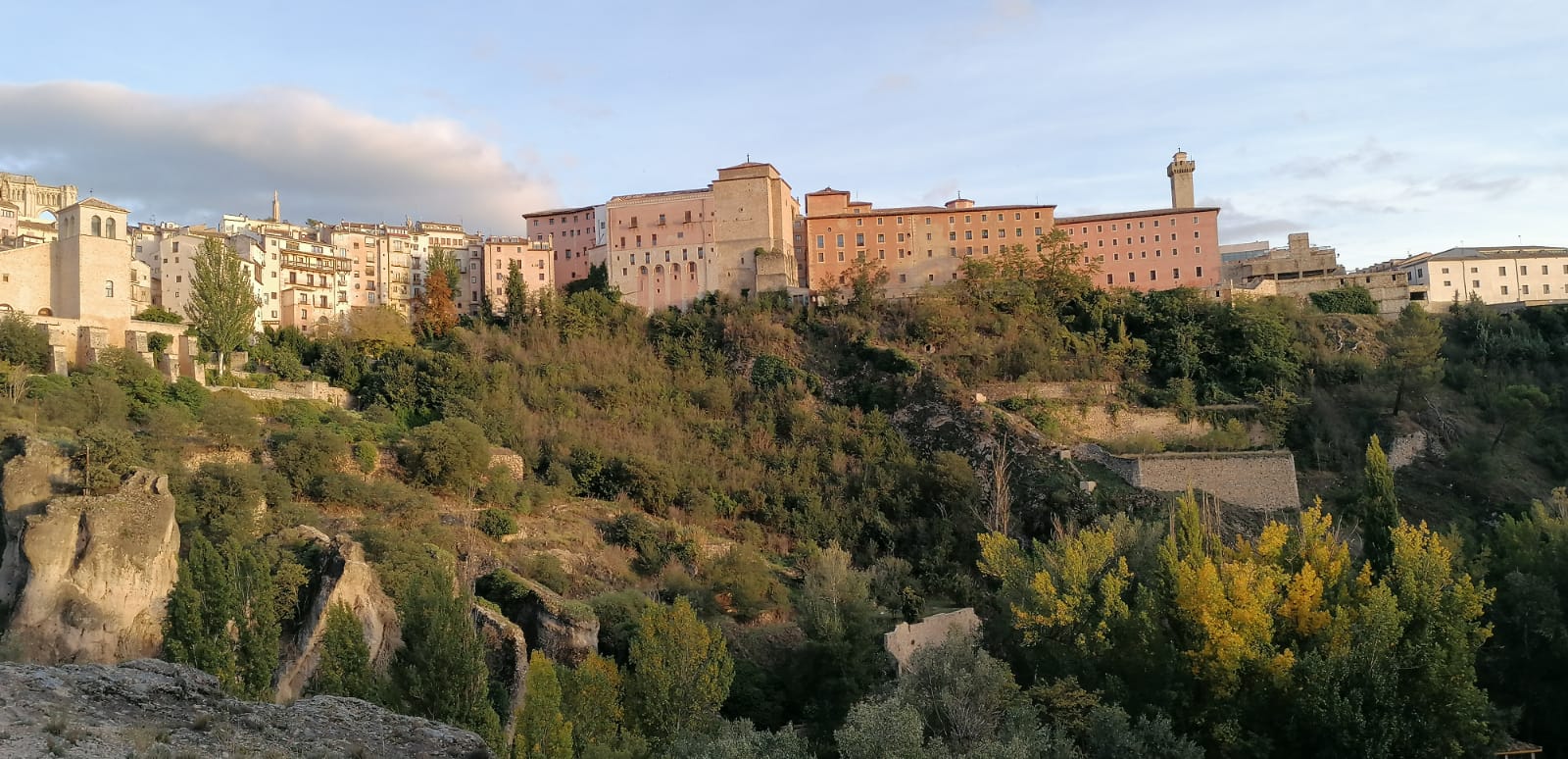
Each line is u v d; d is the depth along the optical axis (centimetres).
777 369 12619
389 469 8925
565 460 10306
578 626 6519
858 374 12481
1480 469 10431
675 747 5028
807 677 6906
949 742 5466
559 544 8469
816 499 10369
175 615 4559
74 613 5709
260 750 2612
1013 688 5769
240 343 11269
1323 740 5462
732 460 11106
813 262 15288
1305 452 10956
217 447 8250
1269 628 6044
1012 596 7300
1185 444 10988
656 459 10506
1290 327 12825
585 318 13875
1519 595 6694
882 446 11238
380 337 12631
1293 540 7119
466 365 11756
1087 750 5525
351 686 4581
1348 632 6047
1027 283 13800
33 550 5766
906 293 14988
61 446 6681
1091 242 15550
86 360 9775
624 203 15462
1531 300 14925
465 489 8869
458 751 2906
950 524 9781
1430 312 14100
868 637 6906
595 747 4872
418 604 4828
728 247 14938
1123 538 7706
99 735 2488
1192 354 12400
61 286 10338
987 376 12156
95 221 11475
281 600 5844
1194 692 6003
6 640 5428
